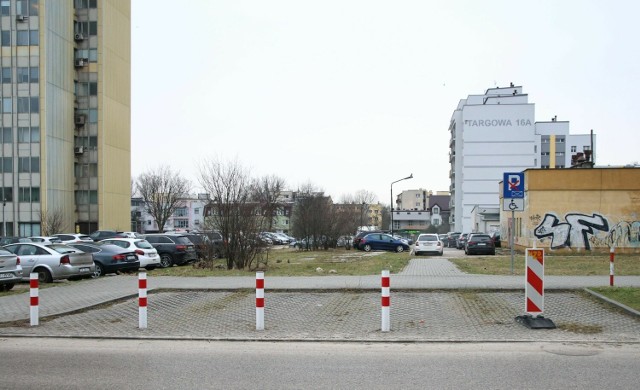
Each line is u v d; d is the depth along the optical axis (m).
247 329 9.51
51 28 59.31
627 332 8.97
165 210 79.75
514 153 79.31
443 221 121.81
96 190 63.53
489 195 79.50
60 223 53.53
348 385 6.14
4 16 58.25
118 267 20.56
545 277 16.06
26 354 7.81
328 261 26.83
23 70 58.19
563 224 31.62
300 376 6.54
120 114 68.50
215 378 6.48
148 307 11.89
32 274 10.02
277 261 26.00
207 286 14.72
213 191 21.70
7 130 58.12
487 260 25.61
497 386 6.05
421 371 6.71
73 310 11.34
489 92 84.94
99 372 6.79
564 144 91.38
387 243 41.56
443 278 16.17
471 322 9.91
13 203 57.75
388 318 9.24
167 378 6.50
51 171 58.81
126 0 70.62
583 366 6.89
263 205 23.19
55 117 59.75
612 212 31.20
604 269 19.05
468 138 80.12
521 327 9.43
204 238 22.11
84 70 64.06
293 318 10.51
